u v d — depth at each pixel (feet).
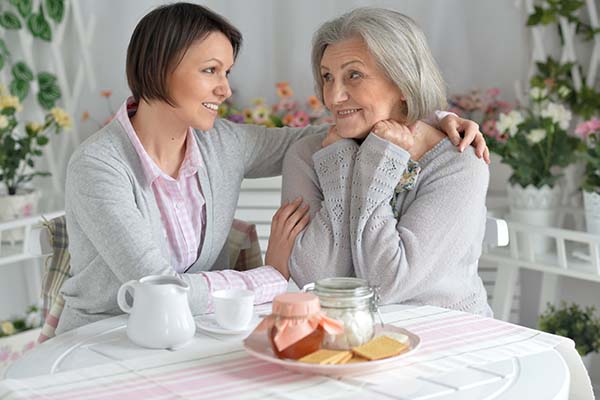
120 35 9.55
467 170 5.57
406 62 5.43
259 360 4.14
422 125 5.82
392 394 3.66
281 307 3.92
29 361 4.23
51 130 9.62
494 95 8.93
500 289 8.55
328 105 5.70
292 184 5.91
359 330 4.00
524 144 8.22
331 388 3.75
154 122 5.40
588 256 7.86
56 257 5.85
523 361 4.09
